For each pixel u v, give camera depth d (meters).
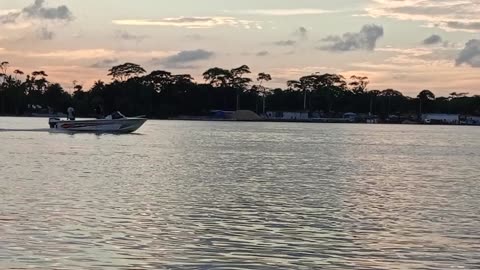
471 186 30.48
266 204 23.11
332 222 19.75
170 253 15.45
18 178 29.64
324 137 94.81
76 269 13.89
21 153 46.50
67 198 23.41
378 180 32.88
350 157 51.56
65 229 17.75
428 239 17.38
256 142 73.31
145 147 57.47
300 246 16.39
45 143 59.56
